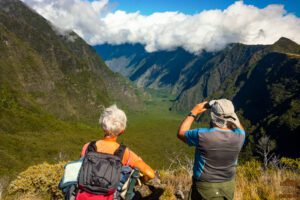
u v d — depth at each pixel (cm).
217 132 444
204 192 452
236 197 632
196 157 466
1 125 17650
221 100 458
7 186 1013
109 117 416
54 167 935
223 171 445
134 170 411
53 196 877
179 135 473
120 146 416
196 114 475
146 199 650
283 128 16138
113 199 388
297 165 1038
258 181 767
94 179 378
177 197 665
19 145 14262
